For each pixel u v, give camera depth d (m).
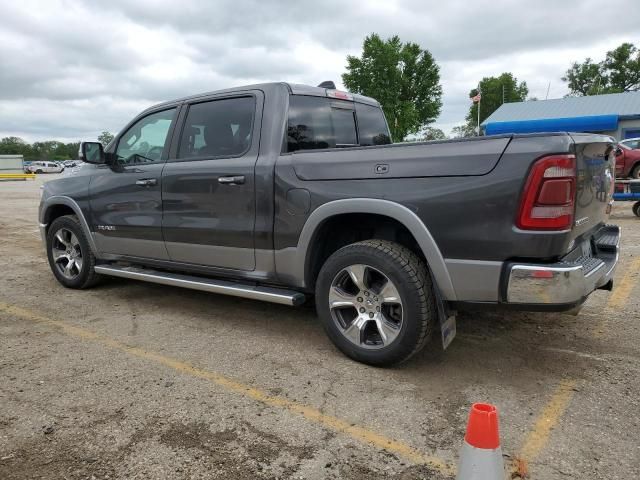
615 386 3.22
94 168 5.30
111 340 4.11
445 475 2.39
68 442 2.67
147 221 4.69
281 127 3.90
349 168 3.42
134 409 3.00
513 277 2.90
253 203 3.90
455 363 3.59
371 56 30.31
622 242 8.11
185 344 4.02
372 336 3.59
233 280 4.32
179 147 4.53
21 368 3.57
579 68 61.09
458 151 3.03
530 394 3.14
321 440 2.68
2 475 2.41
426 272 3.31
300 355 3.77
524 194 2.83
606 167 3.60
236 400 3.10
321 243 3.76
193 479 2.37
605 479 2.34
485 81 62.06
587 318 4.46
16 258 7.61
